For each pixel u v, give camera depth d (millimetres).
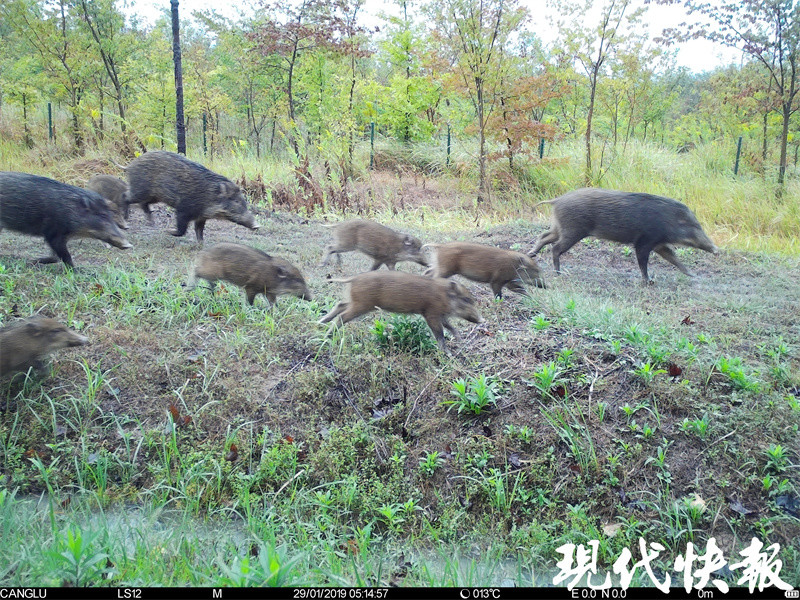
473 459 5273
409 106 19812
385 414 5664
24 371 5551
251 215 9828
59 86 17234
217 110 20828
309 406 5719
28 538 4211
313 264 9031
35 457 5129
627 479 5133
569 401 5672
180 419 5512
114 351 6066
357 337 6523
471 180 16828
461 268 7488
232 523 4887
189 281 7297
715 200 13727
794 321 7516
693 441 5348
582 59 15180
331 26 17984
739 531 4828
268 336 6477
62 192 7574
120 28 18297
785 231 12570
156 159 9516
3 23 19031
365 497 5062
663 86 21938
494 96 15703
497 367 6082
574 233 9164
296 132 17547
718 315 7609
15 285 7043
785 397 5758
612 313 7020
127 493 5023
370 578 4141
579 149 17438
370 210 13562
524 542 4812
